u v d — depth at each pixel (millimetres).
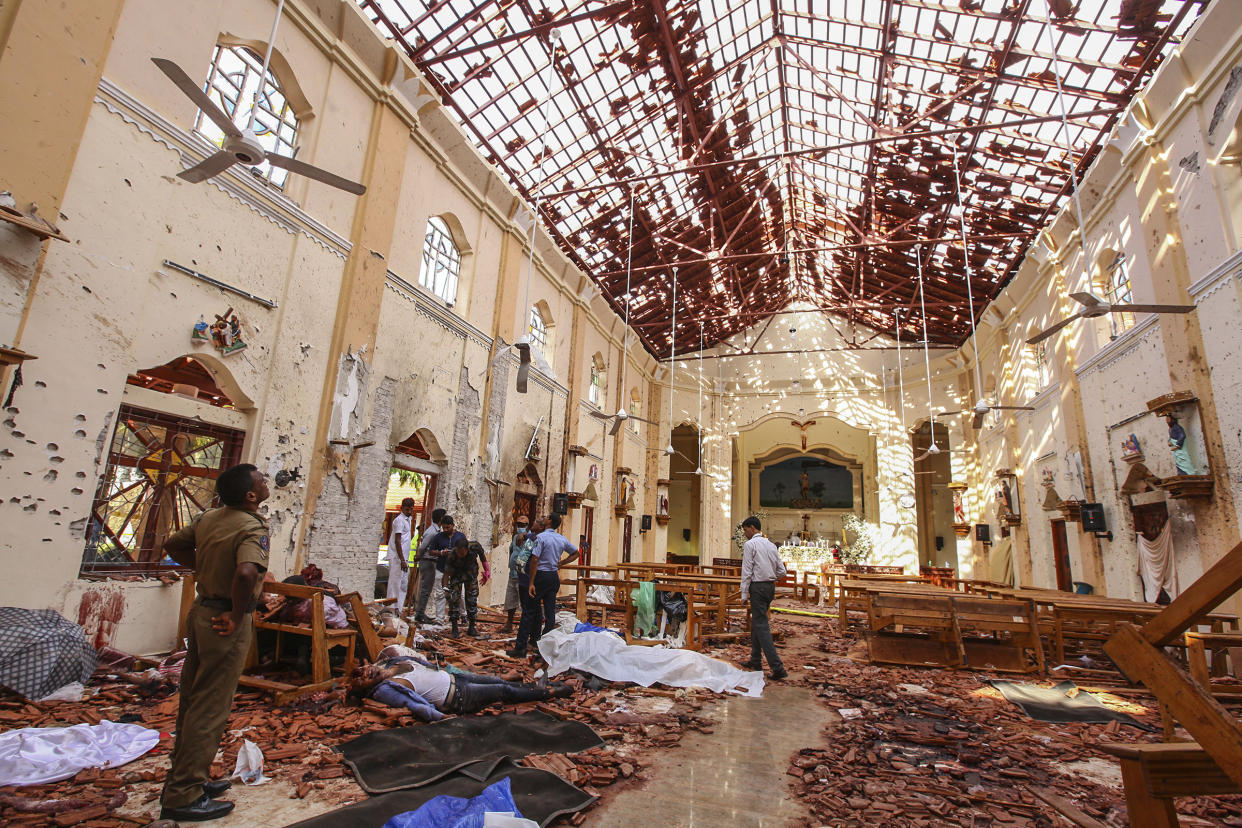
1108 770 3949
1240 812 3379
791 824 3064
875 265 18719
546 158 12062
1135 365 10117
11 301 4461
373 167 8352
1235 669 7176
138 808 2873
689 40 10562
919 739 4469
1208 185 8164
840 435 28359
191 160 5930
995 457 17984
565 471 14992
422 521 10023
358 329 8023
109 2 5184
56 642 4406
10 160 4438
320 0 7445
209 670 2885
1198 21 7832
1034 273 14258
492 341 11609
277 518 6812
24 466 4578
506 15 9047
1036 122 9688
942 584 17031
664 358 23281
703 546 22672
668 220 15633
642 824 3000
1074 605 7613
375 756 3512
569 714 4672
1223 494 8023
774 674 6488
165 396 5766
